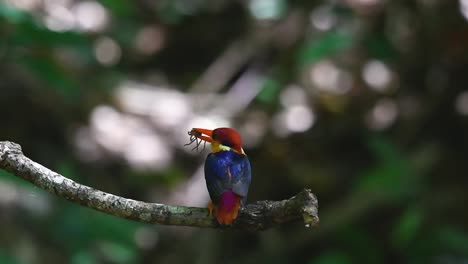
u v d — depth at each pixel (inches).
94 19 519.5
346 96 485.7
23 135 443.5
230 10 539.2
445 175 454.9
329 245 429.7
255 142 471.2
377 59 495.2
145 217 191.9
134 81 513.3
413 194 418.0
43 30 392.5
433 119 480.4
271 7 486.6
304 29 495.8
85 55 466.6
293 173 454.0
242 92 496.4
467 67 481.1
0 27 394.0
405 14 492.7
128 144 464.1
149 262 419.2
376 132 472.1
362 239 422.0
